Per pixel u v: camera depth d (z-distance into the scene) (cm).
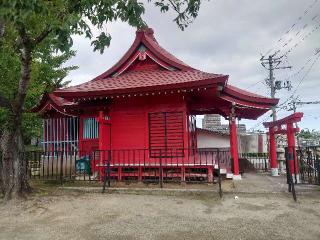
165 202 771
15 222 646
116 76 1284
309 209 695
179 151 1081
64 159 1377
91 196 849
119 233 563
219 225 597
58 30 522
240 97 1095
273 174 1321
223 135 1805
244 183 1012
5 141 852
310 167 970
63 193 890
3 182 853
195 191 843
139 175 1030
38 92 1447
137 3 589
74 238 544
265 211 686
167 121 1112
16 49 828
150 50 1241
